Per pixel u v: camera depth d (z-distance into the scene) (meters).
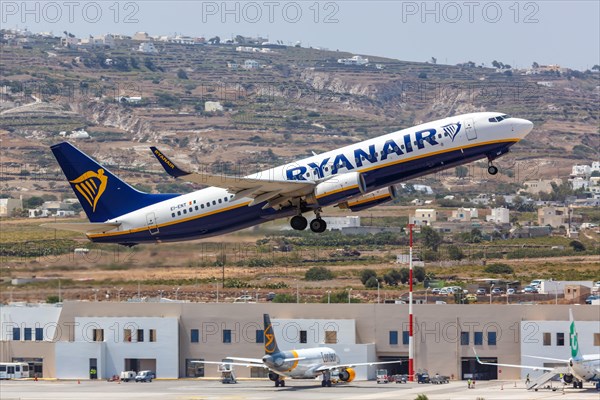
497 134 184.75
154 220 197.62
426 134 185.12
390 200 197.25
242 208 193.50
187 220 196.00
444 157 185.12
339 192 183.12
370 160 185.25
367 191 186.75
